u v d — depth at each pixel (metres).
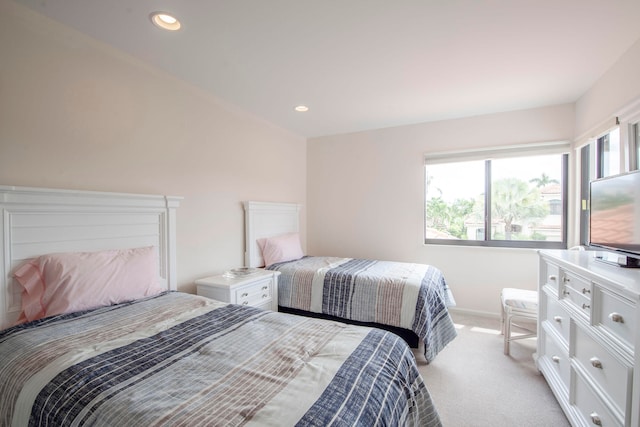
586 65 2.17
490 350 2.52
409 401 1.16
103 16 1.60
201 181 2.59
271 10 1.56
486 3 1.51
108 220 1.89
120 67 1.97
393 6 1.53
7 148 1.50
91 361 1.10
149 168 2.16
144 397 0.89
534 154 3.07
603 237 1.68
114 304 1.72
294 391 0.93
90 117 1.82
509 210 3.29
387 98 2.80
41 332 1.33
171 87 2.32
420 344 2.47
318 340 1.32
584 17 1.62
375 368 1.11
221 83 2.46
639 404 1.02
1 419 1.06
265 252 3.20
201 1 1.48
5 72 1.49
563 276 1.73
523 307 2.37
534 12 1.58
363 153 3.91
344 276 2.64
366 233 3.92
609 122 2.19
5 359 1.17
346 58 2.07
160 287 2.05
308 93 2.68
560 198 3.07
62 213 1.67
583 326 1.44
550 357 1.94
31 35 1.57
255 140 3.25
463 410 1.76
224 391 0.93
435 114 3.26
